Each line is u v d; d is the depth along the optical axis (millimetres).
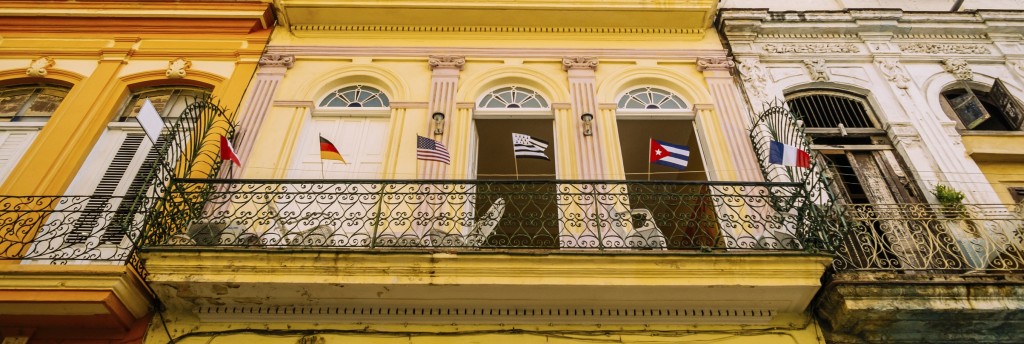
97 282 4582
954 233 5629
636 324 4969
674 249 5078
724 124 6738
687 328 4957
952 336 4906
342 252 4629
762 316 4992
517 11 7770
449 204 5336
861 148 6754
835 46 7906
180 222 4895
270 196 5746
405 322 4922
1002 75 7633
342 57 7500
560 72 7410
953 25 8062
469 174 6312
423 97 6988
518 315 4934
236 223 5215
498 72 7352
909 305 4668
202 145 5680
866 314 4695
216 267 4598
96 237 5562
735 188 5887
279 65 7277
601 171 6164
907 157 6562
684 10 7785
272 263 4609
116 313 4637
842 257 4926
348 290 4695
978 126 7344
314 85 7148
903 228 5730
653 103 7207
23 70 7152
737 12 7984
